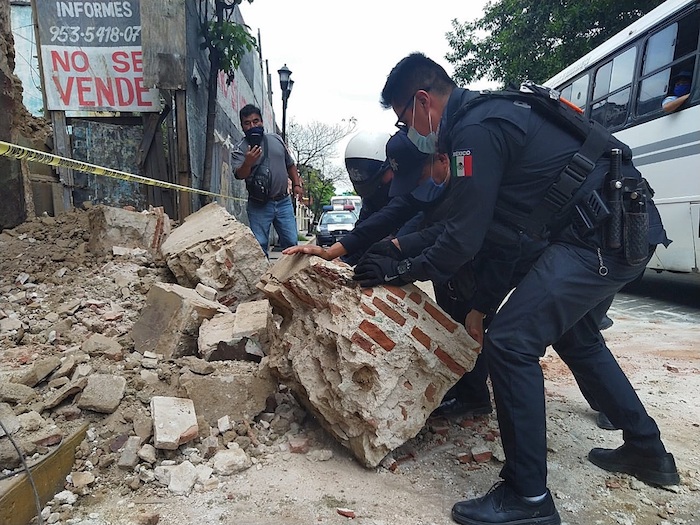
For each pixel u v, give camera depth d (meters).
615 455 2.32
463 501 1.99
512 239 2.10
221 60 8.25
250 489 2.08
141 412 2.34
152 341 3.12
